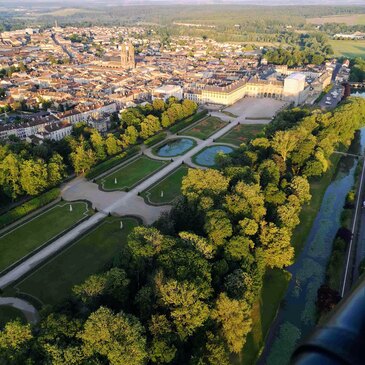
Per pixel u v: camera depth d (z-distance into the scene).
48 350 192.75
